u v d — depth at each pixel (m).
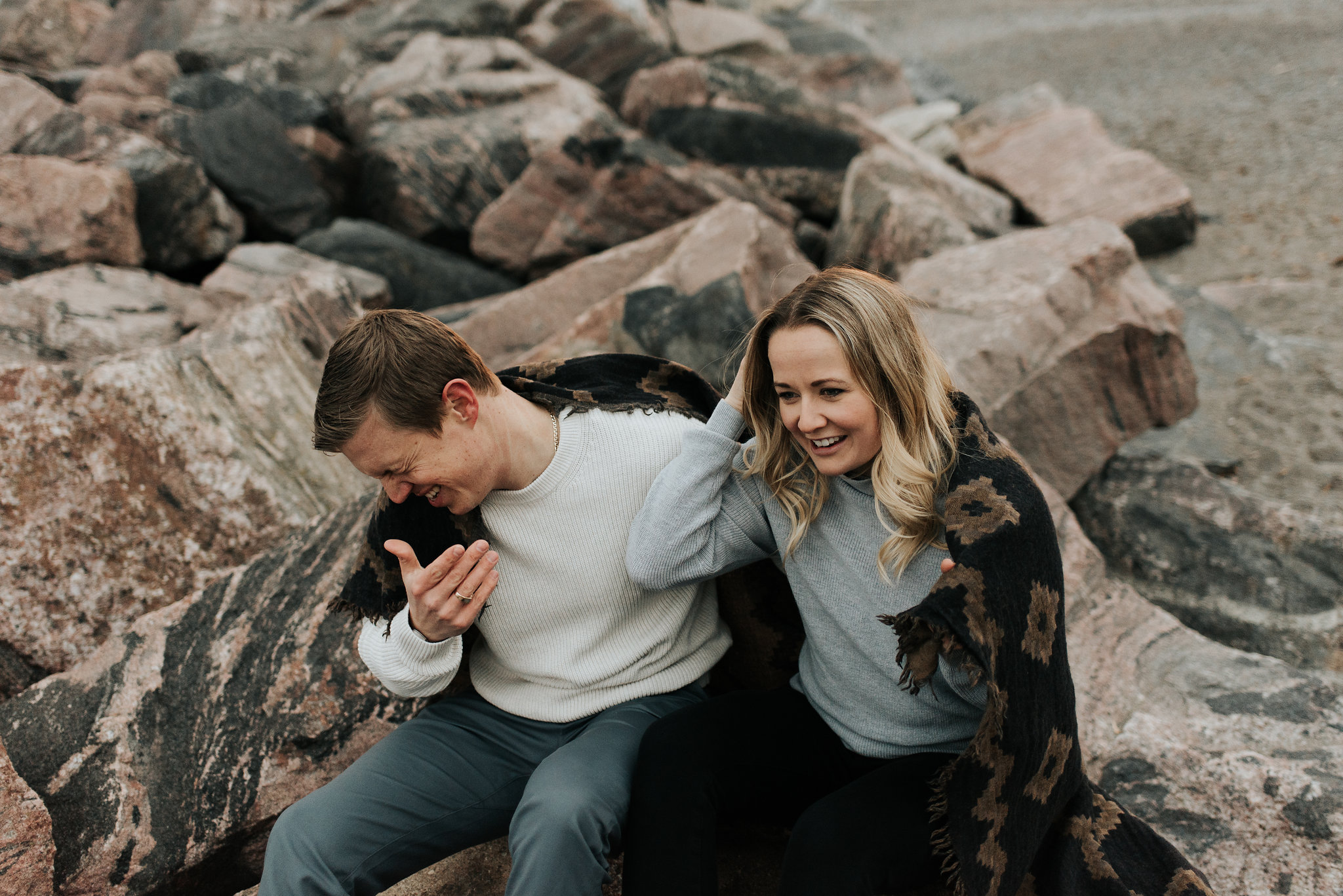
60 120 5.41
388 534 1.74
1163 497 3.30
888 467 1.51
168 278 5.46
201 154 5.88
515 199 6.04
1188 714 2.13
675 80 6.84
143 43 8.48
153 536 2.66
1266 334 4.49
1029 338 3.38
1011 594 1.40
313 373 3.27
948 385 1.61
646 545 1.65
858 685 1.63
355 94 6.93
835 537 1.64
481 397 1.59
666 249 4.17
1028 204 6.61
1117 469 3.46
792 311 1.50
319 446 1.55
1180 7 13.68
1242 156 7.43
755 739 1.66
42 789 1.96
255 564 2.37
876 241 5.34
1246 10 12.34
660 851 1.50
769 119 6.64
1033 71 11.54
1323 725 2.04
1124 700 2.21
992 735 1.41
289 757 2.05
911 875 1.48
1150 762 2.02
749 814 1.70
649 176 5.96
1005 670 1.39
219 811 1.98
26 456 2.57
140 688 2.13
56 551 2.55
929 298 3.73
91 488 2.62
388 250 5.64
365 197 6.50
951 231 4.97
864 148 6.55
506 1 8.56
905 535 1.54
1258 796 1.89
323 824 1.56
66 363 2.71
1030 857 1.54
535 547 1.71
